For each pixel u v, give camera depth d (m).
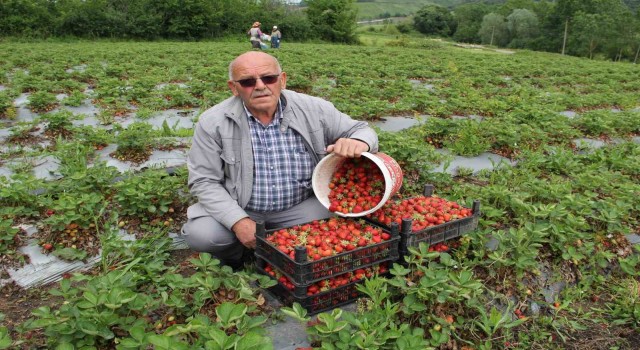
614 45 61.50
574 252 4.20
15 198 4.91
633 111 11.34
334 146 3.94
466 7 92.31
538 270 4.15
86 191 5.24
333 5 50.38
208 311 3.50
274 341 3.32
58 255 4.34
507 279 4.04
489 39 79.88
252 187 4.12
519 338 3.57
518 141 7.75
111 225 4.79
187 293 3.52
